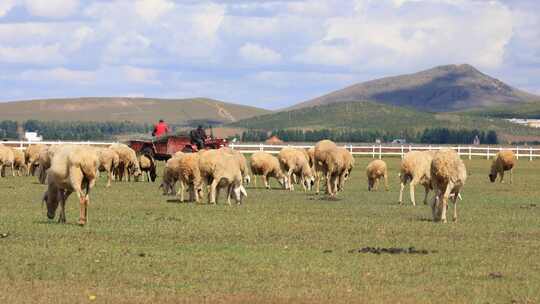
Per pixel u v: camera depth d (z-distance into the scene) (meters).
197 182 33.28
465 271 19.28
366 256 20.92
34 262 19.59
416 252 21.59
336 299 16.66
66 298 16.47
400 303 16.42
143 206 31.81
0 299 16.23
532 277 18.73
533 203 35.78
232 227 25.70
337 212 30.53
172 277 18.31
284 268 19.33
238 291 17.19
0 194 36.53
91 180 25.30
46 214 28.39
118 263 19.64
